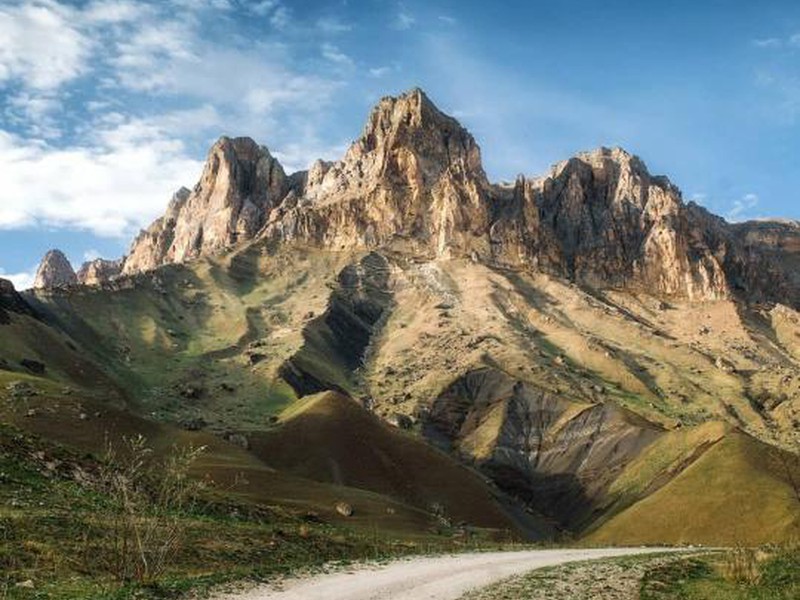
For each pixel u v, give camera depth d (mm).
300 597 24547
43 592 24703
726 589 33219
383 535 88375
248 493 107250
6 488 42562
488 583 31109
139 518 30641
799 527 108375
